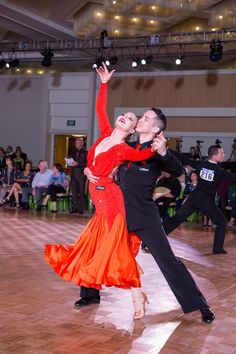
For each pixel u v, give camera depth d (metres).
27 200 13.02
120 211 3.65
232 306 4.28
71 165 12.21
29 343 3.13
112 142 3.69
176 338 3.36
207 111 16.08
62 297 4.30
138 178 3.69
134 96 17.06
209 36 14.48
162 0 12.24
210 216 7.09
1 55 17.17
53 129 18.19
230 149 15.87
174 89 16.55
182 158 6.80
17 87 18.77
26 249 6.88
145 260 6.32
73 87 17.72
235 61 18.02
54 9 14.29
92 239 3.66
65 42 16.08
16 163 15.34
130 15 13.37
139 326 3.58
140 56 17.06
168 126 16.77
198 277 5.47
